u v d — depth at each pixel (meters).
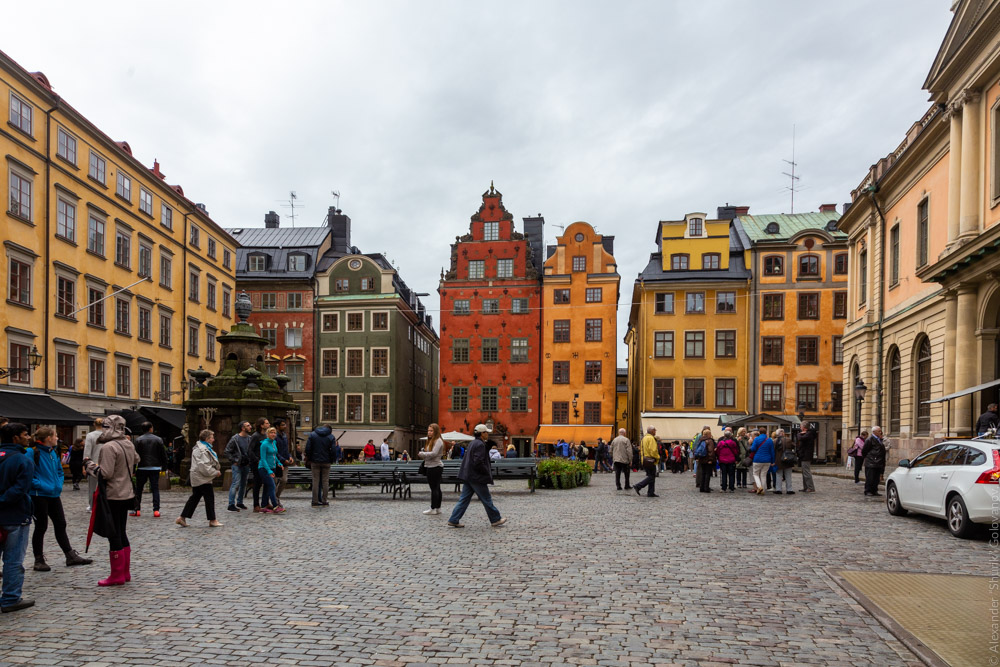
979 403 23.20
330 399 58.44
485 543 11.70
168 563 10.07
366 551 10.97
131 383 40.88
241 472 17.05
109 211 39.12
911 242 30.28
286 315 59.44
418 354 69.19
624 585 8.59
